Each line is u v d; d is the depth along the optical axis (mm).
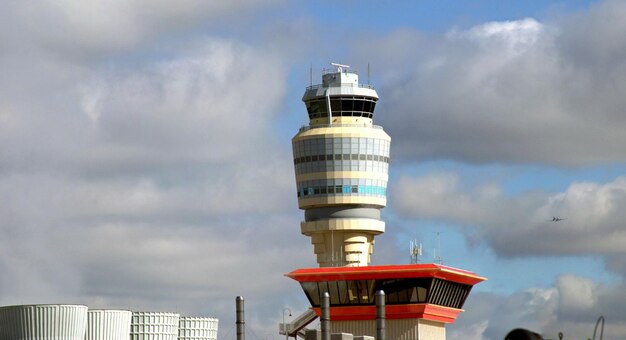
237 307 192750
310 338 190250
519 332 51188
